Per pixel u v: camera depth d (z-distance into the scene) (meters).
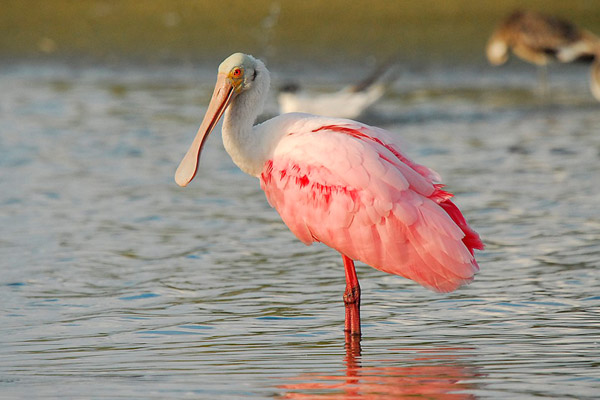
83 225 15.23
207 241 14.38
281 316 11.01
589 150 20.59
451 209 10.34
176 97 27.77
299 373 8.94
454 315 10.95
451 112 25.78
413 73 30.81
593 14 35.16
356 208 10.18
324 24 34.31
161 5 36.84
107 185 17.98
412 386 8.51
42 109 25.78
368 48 32.28
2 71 31.58
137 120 24.48
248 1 36.47
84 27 35.25
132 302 11.58
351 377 8.81
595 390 8.30
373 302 11.56
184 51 32.81
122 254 13.63
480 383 8.57
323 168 10.42
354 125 10.57
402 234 10.06
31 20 36.00
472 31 33.75
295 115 11.05
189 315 11.05
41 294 11.84
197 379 8.78
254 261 13.36
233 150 11.16
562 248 13.63
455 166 19.33
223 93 11.10
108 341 10.11
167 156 20.59
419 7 35.62
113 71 31.62
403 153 10.48
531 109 26.25
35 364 9.32
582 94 28.86
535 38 29.25
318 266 13.11
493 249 13.70
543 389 8.35
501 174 18.55
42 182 18.11
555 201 16.38
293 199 10.68
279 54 31.84
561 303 11.26
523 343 9.82
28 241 14.25
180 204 16.67
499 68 31.89
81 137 22.34
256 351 9.73
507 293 11.73
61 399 8.22
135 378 8.83
